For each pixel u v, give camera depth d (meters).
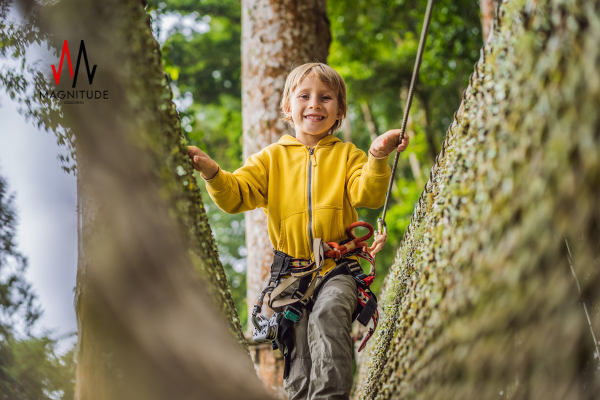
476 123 1.40
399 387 1.59
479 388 1.22
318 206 2.32
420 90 13.68
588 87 1.07
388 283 2.78
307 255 2.30
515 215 1.19
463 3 10.09
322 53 5.11
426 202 1.91
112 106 1.37
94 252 1.33
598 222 1.20
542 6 1.17
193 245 1.56
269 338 2.17
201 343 1.34
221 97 17.77
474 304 1.26
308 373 2.15
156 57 1.61
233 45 17.41
